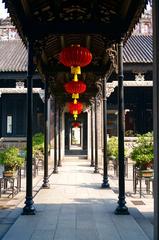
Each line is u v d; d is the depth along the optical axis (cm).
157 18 431
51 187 1240
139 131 2655
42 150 2075
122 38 810
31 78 811
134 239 589
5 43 3102
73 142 4700
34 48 814
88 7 774
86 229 654
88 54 818
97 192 1118
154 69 439
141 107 2659
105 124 1221
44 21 794
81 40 1041
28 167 796
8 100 2770
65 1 764
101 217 753
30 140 800
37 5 759
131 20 757
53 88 1566
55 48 1088
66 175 1664
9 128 2773
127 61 2405
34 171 1617
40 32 794
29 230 647
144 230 654
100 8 782
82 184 1329
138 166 1074
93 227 668
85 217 754
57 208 852
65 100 1897
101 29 801
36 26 793
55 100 1791
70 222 709
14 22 772
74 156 2794
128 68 2430
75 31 795
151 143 1064
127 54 2545
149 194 1089
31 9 765
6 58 2689
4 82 2645
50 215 773
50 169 2008
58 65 1195
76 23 796
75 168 2053
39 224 690
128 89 2639
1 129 2764
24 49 2972
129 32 822
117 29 803
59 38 998
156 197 430
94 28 800
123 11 761
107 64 1154
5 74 2491
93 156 2203
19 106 2775
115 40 809
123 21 796
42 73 1170
